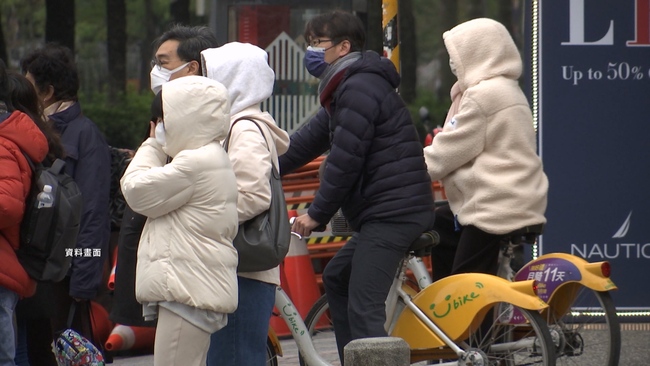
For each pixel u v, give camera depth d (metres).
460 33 19.97
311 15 36.22
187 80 14.90
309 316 21.19
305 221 18.17
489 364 19.19
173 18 76.38
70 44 69.31
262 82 16.52
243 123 15.97
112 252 27.70
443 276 21.53
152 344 27.31
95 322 26.56
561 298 19.95
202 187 14.62
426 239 18.58
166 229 14.70
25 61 20.56
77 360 19.28
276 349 20.50
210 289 14.67
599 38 25.98
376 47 47.91
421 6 113.06
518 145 19.55
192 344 14.81
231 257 14.91
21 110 17.52
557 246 26.16
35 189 16.80
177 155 14.70
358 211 18.47
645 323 26.27
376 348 14.58
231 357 16.00
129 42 101.88
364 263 18.17
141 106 83.00
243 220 15.52
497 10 110.88
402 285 19.47
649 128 26.02
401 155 18.22
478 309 18.59
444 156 19.61
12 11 95.25
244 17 36.38
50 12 69.00
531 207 19.55
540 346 18.69
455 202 20.12
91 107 81.56
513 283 18.59
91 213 20.34
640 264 26.12
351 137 17.86
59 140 17.98
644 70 25.95
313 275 29.28
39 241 16.73
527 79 26.34
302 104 36.31
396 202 18.14
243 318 15.99
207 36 18.78
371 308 18.11
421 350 19.36
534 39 26.11
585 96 26.05
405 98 84.38
